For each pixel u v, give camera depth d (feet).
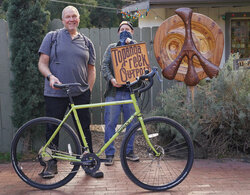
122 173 11.38
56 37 11.16
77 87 11.09
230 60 15.37
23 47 13.02
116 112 12.45
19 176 10.13
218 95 13.61
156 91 16.70
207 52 13.97
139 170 11.22
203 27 13.74
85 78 11.59
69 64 11.00
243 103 13.21
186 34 13.50
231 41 28.68
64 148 13.56
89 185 10.31
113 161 12.70
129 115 12.49
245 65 13.94
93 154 9.95
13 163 10.14
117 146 14.53
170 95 15.01
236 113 13.38
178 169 11.34
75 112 10.18
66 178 10.06
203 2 24.11
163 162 12.12
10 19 13.08
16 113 13.41
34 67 13.07
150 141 10.71
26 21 12.92
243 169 11.59
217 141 13.66
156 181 10.32
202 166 11.98
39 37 13.15
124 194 9.56
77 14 11.18
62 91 11.05
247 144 13.30
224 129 13.56
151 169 11.30
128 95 12.47
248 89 13.96
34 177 10.75
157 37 13.89
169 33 13.82
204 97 13.60
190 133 12.94
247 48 28.60
